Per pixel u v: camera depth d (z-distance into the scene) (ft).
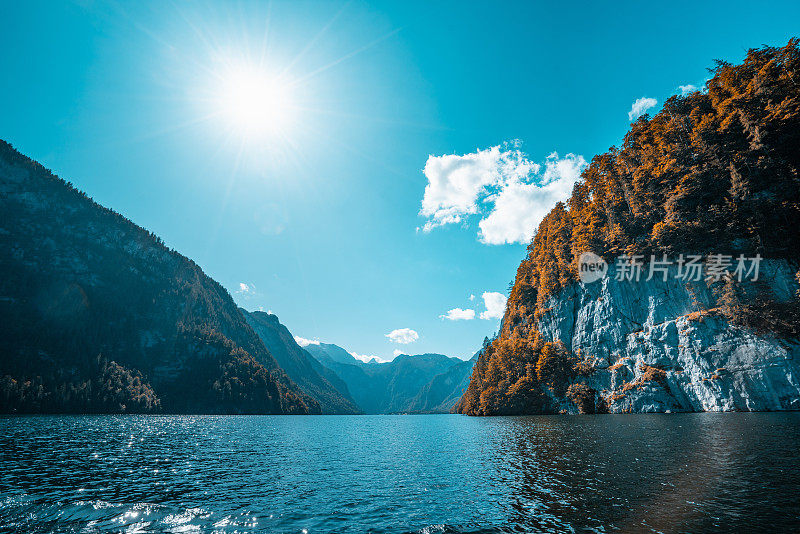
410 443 180.04
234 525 60.95
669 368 250.37
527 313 450.71
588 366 310.04
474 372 511.40
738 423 156.35
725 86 289.53
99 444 167.12
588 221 367.45
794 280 208.54
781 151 236.63
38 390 519.60
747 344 213.66
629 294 291.99
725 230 238.48
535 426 216.54
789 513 54.90
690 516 56.03
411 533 56.13
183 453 144.56
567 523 56.70
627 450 112.68
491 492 76.95
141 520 63.57
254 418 569.23
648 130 357.20
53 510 68.95
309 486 87.61
